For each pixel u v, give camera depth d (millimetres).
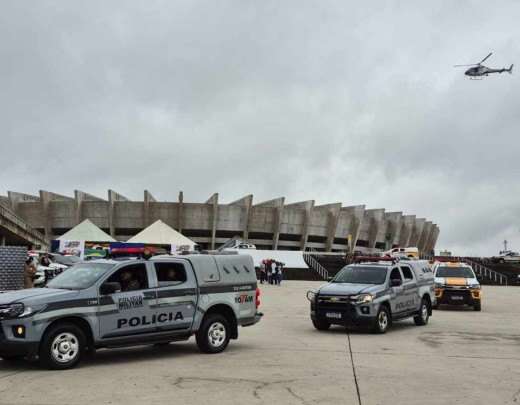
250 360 11258
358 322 15930
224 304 12523
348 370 10242
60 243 44188
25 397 7770
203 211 90812
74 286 10688
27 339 9586
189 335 11938
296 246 98562
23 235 47094
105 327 10547
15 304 9688
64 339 10008
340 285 16906
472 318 21641
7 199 93438
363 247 108562
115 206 89938
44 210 90625
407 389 8672
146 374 9594
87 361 11039
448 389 8727
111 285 10578
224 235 95062
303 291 36969
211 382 8961
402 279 17938
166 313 11453
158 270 11625
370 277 17359
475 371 10359
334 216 97500
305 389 8539
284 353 12250
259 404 7547
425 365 10930
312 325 18250
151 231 45781
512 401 7961
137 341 11039
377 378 9508
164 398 7801
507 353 12695
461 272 26469
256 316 13234
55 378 9141
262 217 93562
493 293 40562
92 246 45000
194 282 12047
